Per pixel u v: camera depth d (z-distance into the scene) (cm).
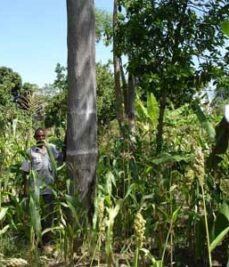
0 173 454
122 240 417
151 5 580
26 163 471
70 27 452
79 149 448
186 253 414
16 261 318
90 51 454
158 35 579
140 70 593
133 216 417
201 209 451
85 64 452
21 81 2655
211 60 584
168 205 403
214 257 405
